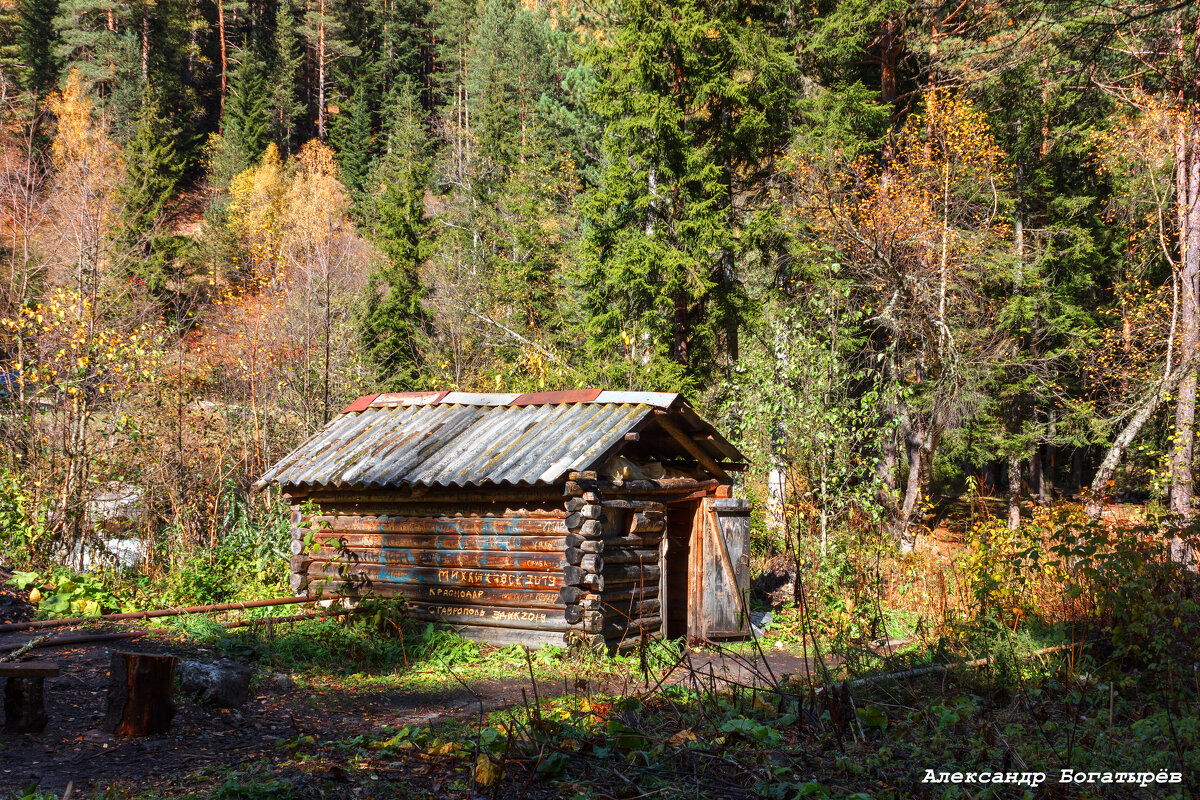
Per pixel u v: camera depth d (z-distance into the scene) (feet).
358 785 17.65
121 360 50.31
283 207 152.76
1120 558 29.04
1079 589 30.01
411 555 41.42
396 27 229.25
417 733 21.47
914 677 28.48
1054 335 93.30
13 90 162.91
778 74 70.95
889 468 66.74
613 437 38.24
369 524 42.63
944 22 76.43
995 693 26.35
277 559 48.29
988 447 91.66
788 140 76.95
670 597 46.29
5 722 21.56
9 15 191.11
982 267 76.33
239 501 53.31
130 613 34.83
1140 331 79.41
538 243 104.63
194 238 147.02
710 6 72.49
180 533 47.70
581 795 16.70
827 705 22.56
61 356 46.78
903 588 47.75
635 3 69.26
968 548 43.27
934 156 74.79
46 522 43.75
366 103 211.41
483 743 20.10
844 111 74.43
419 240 116.26
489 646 38.55
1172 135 66.64
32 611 35.53
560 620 37.19
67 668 27.91
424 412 46.34
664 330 73.20
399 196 118.73
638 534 40.27
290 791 16.76
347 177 192.85
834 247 68.03
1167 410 79.46
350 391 74.54
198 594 41.29
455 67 218.59
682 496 43.04
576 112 109.60
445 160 148.46
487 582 39.27
